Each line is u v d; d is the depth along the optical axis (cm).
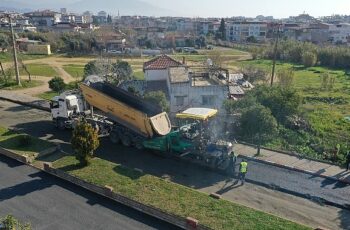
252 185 1973
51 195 1834
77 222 1606
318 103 4409
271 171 2145
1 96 3912
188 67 3966
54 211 1689
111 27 18825
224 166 2184
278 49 9700
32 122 3058
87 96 2634
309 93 5009
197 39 13700
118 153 2397
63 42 10444
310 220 1642
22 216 1642
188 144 2223
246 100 2739
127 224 1599
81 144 2047
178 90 3291
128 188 1831
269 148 2484
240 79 5200
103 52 9906
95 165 2103
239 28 17688
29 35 11444
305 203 1792
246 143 2561
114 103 2464
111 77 4388
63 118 2816
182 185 1955
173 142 2281
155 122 2338
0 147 2347
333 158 2359
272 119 2334
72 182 1969
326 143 2723
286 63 8956
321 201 1808
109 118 2545
